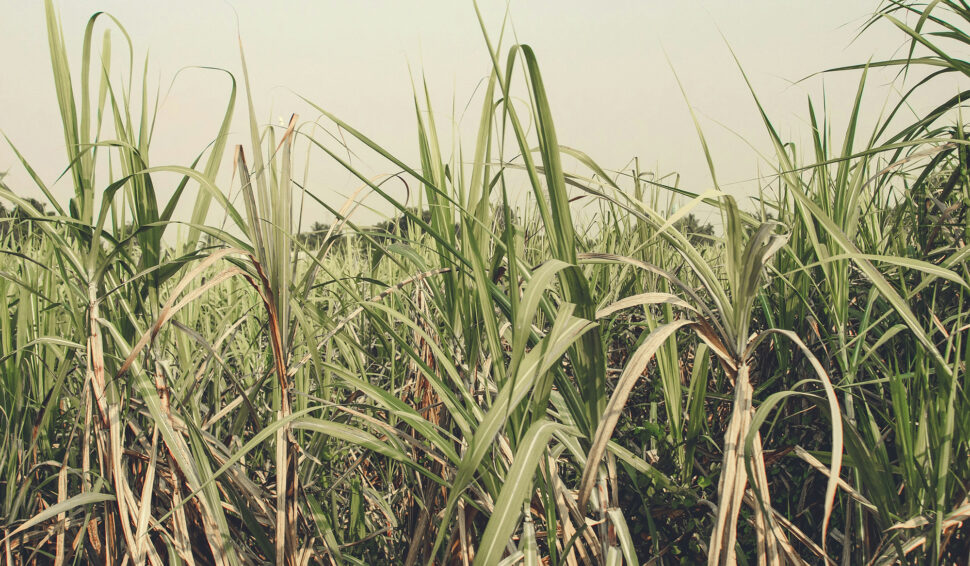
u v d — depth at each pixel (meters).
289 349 1.61
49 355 2.11
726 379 2.44
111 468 1.65
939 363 1.32
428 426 1.52
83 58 1.66
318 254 1.79
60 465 1.82
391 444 1.61
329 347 2.38
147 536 1.57
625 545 1.33
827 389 1.18
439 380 1.55
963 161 1.63
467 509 1.71
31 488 1.99
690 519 1.73
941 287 1.96
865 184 1.79
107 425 1.62
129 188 1.71
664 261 2.80
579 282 1.26
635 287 2.78
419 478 1.98
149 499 1.57
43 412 1.79
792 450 1.65
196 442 1.59
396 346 2.63
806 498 1.90
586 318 1.32
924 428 1.43
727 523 1.33
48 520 1.98
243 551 1.78
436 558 1.86
